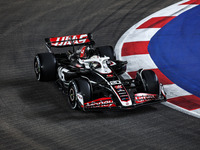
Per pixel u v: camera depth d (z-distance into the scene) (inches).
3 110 1094.4
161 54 1764.3
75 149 824.3
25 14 2529.5
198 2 2758.4
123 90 1067.3
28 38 2026.3
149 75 1128.2
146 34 2079.2
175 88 1317.7
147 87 1111.0
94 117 1035.3
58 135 906.7
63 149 824.3
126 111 1082.7
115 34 2094.0
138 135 900.6
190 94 1250.0
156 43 1925.4
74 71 1219.2
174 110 1087.6
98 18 2421.3
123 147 829.8
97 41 1966.0
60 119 1021.2
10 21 2351.1
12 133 922.1
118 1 2893.7
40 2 2886.3
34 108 1115.3
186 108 1105.4
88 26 2242.9
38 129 948.6
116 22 2329.0
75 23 2308.1
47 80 1355.8
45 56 1331.2
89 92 1064.8
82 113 1070.4
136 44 1916.8
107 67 1165.1
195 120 1003.9
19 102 1169.4
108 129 942.4
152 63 1637.6
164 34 2068.2
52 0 2952.8
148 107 1117.7
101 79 1127.6
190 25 2207.2
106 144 848.3
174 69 1553.9
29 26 2249.0
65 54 1514.5
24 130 942.4
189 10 2539.4
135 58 1705.2
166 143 851.4
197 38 1984.5
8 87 1327.5
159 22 2299.5
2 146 842.2
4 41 1969.7
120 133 914.1
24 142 865.5
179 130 932.6
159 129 939.3
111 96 1096.8
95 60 1175.0
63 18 2427.4
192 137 886.4
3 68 1566.2
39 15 2502.5
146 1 2878.9
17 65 1610.5
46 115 1054.4
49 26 2245.3
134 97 1075.3
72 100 1104.8
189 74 1487.5
